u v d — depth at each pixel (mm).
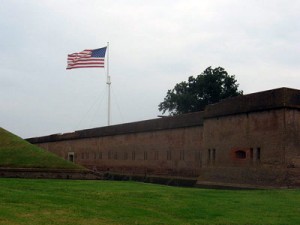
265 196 18062
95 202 14281
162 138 38000
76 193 16203
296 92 23750
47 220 11156
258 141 24641
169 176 36312
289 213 14055
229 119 27422
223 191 19594
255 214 13773
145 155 40531
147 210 13555
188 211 13797
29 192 15609
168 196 16578
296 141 23250
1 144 32969
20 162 29406
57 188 17688
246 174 25297
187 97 64125
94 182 22781
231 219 12961
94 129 51750
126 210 13297
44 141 65500
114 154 46438
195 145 33125
